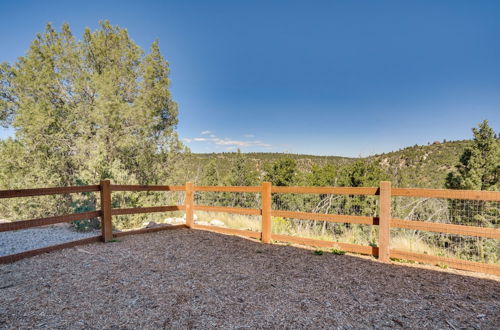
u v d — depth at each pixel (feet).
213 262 14.61
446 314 9.23
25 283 11.74
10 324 8.57
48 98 38.04
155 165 42.47
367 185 46.50
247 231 20.53
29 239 24.31
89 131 37.91
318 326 8.52
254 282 11.92
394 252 14.79
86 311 9.38
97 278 12.30
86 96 39.37
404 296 10.56
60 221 16.94
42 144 36.32
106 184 19.03
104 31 40.40
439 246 19.40
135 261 14.69
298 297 10.48
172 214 37.17
